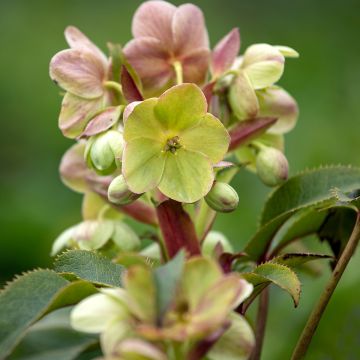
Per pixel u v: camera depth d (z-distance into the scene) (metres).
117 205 0.70
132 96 0.70
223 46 0.73
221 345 0.61
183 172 0.67
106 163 0.69
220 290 0.60
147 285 0.60
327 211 0.75
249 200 1.05
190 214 0.70
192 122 0.66
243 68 0.73
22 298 0.64
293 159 1.08
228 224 1.02
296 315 0.89
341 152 1.07
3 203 1.09
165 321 0.59
